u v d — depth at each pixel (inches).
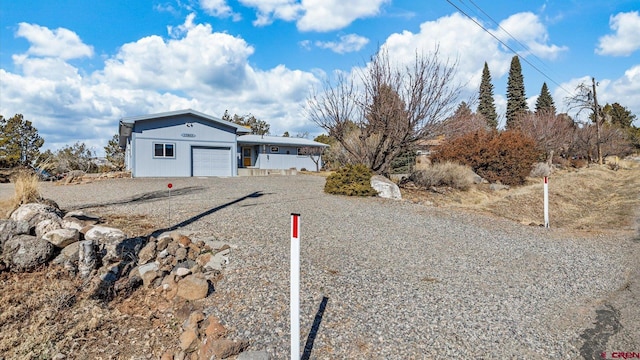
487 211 470.6
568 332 145.3
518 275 211.2
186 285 157.8
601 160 1284.4
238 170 1029.8
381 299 167.0
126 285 160.6
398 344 131.3
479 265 226.4
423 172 709.3
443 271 210.8
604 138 1438.2
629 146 1777.8
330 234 278.8
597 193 724.7
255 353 120.4
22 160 1061.8
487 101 2117.4
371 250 244.2
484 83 2135.8
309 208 390.9
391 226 324.5
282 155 1279.5
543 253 261.7
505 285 193.8
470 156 838.5
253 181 722.2
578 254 262.1
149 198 437.1
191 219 295.1
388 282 187.8
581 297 181.3
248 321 141.1
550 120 1264.8
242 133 1066.7
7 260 167.6
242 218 310.7
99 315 144.5
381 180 544.7
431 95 576.7
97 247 177.8
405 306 161.2
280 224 296.5
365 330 139.7
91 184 634.8
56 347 126.8
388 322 146.4
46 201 257.8
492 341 136.1
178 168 863.1
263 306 152.7
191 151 879.7
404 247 257.4
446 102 581.6
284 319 144.2
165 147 848.9
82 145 1192.2
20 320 140.8
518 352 129.7
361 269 203.9
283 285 172.9
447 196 634.2
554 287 193.9
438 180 700.0
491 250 263.3
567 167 1291.8
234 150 930.1
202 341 129.3
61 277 167.0
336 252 232.1
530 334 142.5
